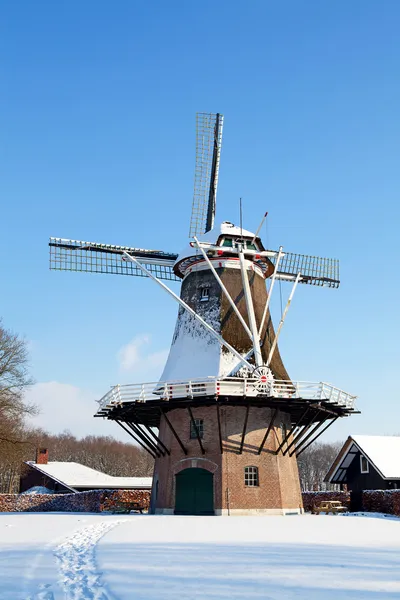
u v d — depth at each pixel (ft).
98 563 39.01
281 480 90.48
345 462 142.61
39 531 63.26
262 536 56.75
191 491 89.61
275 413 88.84
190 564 38.32
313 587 31.19
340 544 51.03
